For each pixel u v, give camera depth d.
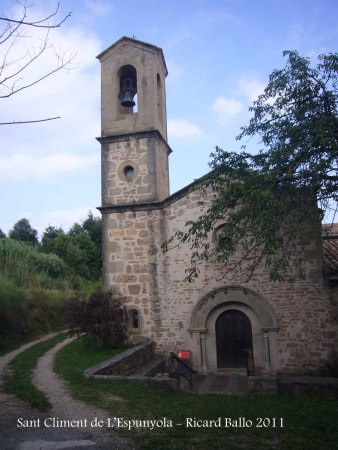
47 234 39.44
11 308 15.60
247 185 8.02
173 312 12.41
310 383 8.40
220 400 7.67
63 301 20.23
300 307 11.48
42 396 7.22
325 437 5.56
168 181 15.09
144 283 12.76
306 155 7.64
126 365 10.16
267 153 8.41
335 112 7.77
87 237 37.12
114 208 13.34
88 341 12.66
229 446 5.09
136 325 12.68
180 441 5.22
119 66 14.28
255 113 8.65
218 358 12.02
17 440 5.18
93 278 34.56
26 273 20.92
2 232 37.38
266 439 5.43
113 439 5.25
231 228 8.19
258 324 11.84
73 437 5.31
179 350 12.12
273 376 9.06
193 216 12.70
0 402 6.93
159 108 14.96
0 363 10.79
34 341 15.48
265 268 11.89
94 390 7.73
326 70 8.08
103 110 14.08
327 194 7.93
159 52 14.53
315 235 11.67
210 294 12.16
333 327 11.18
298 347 11.33
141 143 13.55
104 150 13.84
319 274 11.48
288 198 7.98
